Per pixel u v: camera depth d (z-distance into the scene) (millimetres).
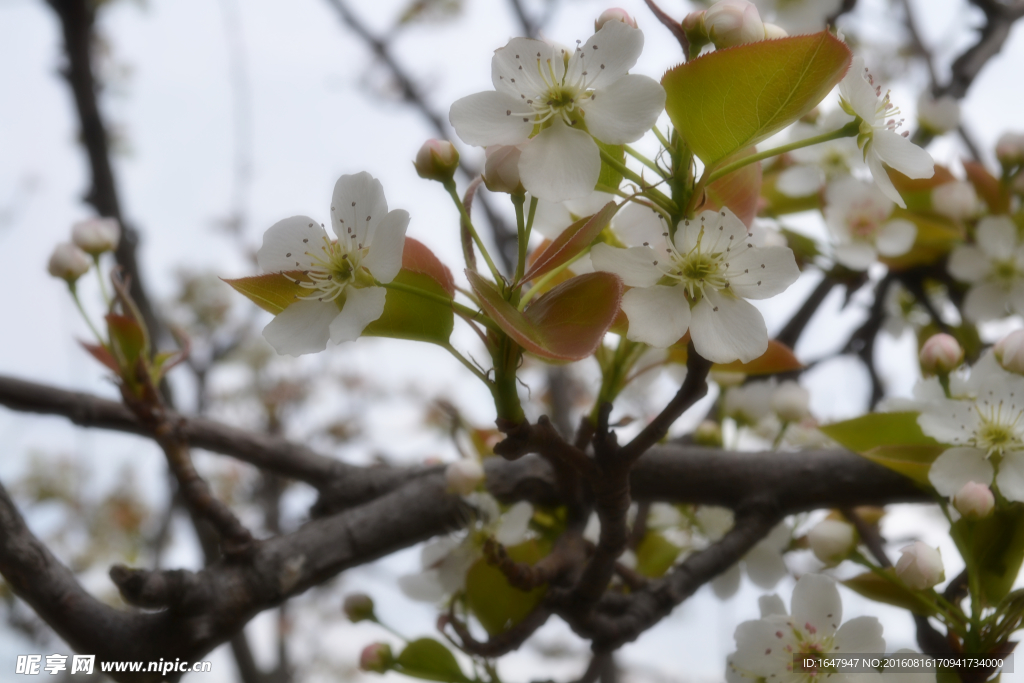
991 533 502
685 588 526
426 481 544
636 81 453
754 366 520
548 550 545
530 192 452
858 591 518
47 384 585
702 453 550
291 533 532
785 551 570
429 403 1518
